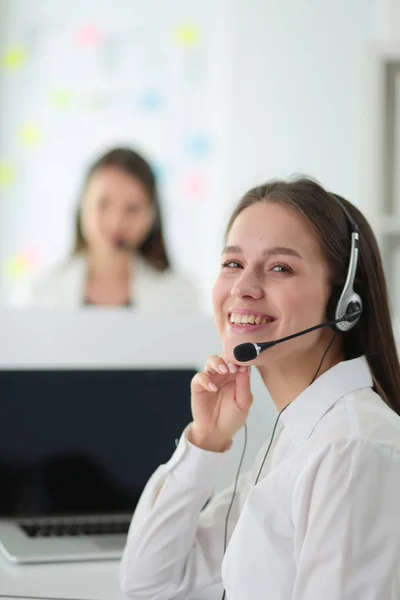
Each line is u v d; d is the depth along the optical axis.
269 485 1.29
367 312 1.48
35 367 2.01
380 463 1.19
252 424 1.95
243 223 1.43
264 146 4.96
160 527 1.59
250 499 1.30
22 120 5.34
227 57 5.09
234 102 4.99
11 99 5.34
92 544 1.75
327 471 1.19
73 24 5.28
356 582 1.13
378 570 1.14
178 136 5.21
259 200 1.44
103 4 5.26
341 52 4.85
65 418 1.92
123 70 5.26
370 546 1.15
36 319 2.03
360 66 4.83
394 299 4.14
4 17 5.29
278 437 1.58
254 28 4.95
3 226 5.33
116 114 5.26
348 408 1.33
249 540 1.29
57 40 5.29
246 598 1.29
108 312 2.04
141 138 5.25
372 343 1.48
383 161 4.15
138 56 5.25
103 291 3.67
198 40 5.20
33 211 5.32
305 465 1.25
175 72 5.22
